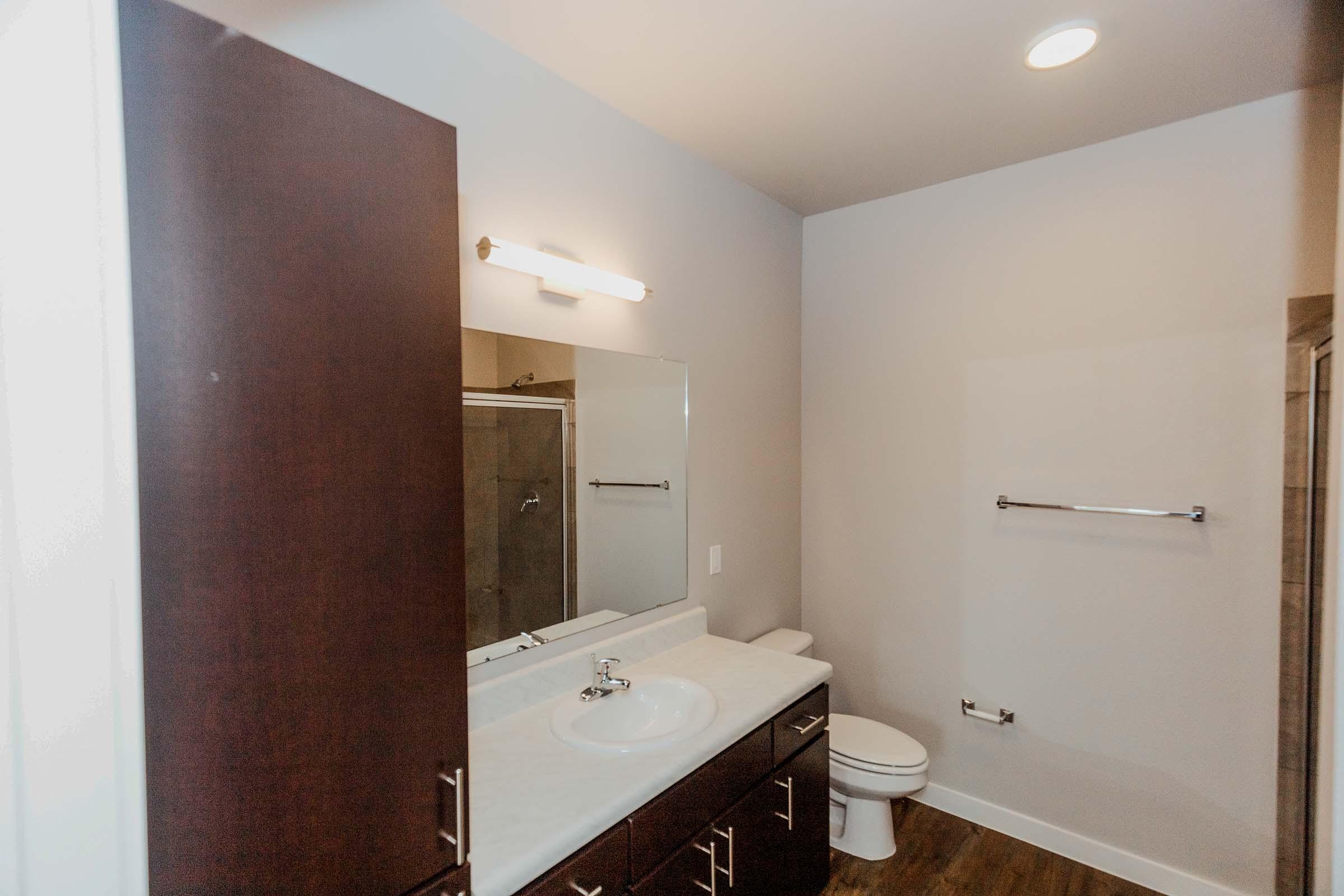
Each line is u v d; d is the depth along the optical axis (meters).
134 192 0.61
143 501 0.61
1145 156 2.00
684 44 1.55
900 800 2.52
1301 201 1.77
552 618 1.70
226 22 1.08
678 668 1.88
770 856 1.64
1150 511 1.97
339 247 0.78
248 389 0.70
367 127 0.81
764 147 2.11
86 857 0.51
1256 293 1.83
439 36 1.40
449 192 0.91
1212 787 1.92
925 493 2.47
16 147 0.48
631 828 1.21
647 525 2.02
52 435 0.50
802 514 2.81
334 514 0.78
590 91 1.76
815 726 1.85
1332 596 1.09
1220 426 1.89
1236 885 1.88
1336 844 0.77
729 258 2.35
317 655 0.76
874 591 2.61
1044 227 2.18
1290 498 1.72
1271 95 1.79
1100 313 2.08
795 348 2.76
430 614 0.89
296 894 0.74
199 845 0.66
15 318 0.48
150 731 0.62
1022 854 2.18
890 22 1.46
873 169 2.28
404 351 0.85
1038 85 1.74
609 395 1.87
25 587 0.48
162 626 0.63
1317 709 1.62
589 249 1.79
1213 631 1.91
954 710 2.42
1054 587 2.19
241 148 0.69
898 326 2.53
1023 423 2.24
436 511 0.89
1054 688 2.20
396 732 0.85
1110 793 2.09
